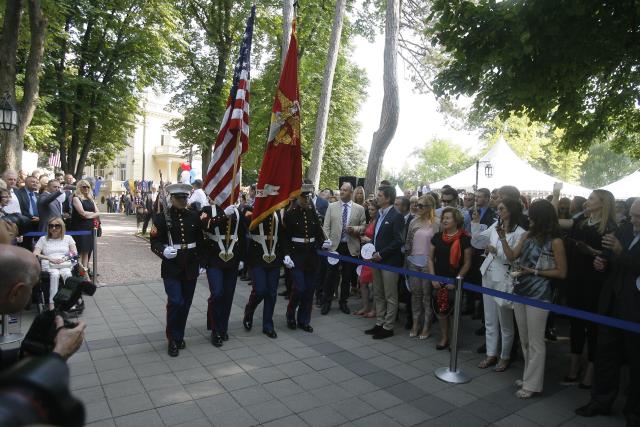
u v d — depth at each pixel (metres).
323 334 6.02
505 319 4.92
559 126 6.78
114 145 24.69
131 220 27.03
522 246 4.49
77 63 18.83
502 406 4.08
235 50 21.27
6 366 1.50
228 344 5.46
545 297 4.24
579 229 4.85
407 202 6.99
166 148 44.06
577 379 4.75
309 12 18.31
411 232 6.23
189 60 20.69
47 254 6.32
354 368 4.84
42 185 8.73
